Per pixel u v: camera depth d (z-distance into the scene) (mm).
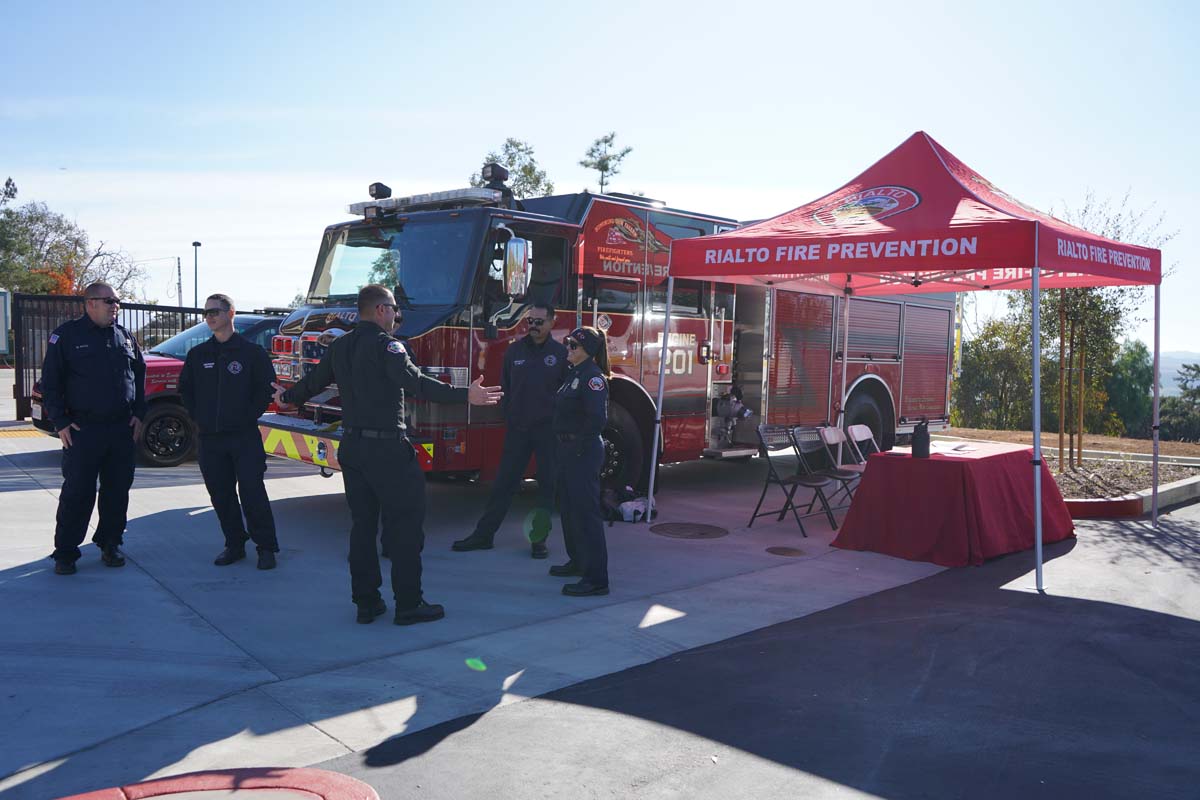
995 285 9773
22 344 13828
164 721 3775
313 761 3471
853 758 3598
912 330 11727
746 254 7352
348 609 5352
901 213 7211
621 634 5066
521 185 24359
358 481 5066
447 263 7418
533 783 3342
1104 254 7215
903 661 4738
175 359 10492
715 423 9367
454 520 8008
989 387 28281
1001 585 6305
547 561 6648
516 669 4480
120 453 5957
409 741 3662
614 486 8453
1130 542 7754
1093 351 13852
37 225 59719
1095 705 4199
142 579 5805
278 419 7773
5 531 6988
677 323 8875
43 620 4941
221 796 3180
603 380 5758
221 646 4660
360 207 8211
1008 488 7383
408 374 4910
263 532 6113
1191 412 62188
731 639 5043
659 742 3705
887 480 7184
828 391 10414
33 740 3564
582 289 8008
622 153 25906
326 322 7652
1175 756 3682
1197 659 4852
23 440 12062
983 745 3746
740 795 3283
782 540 7570
